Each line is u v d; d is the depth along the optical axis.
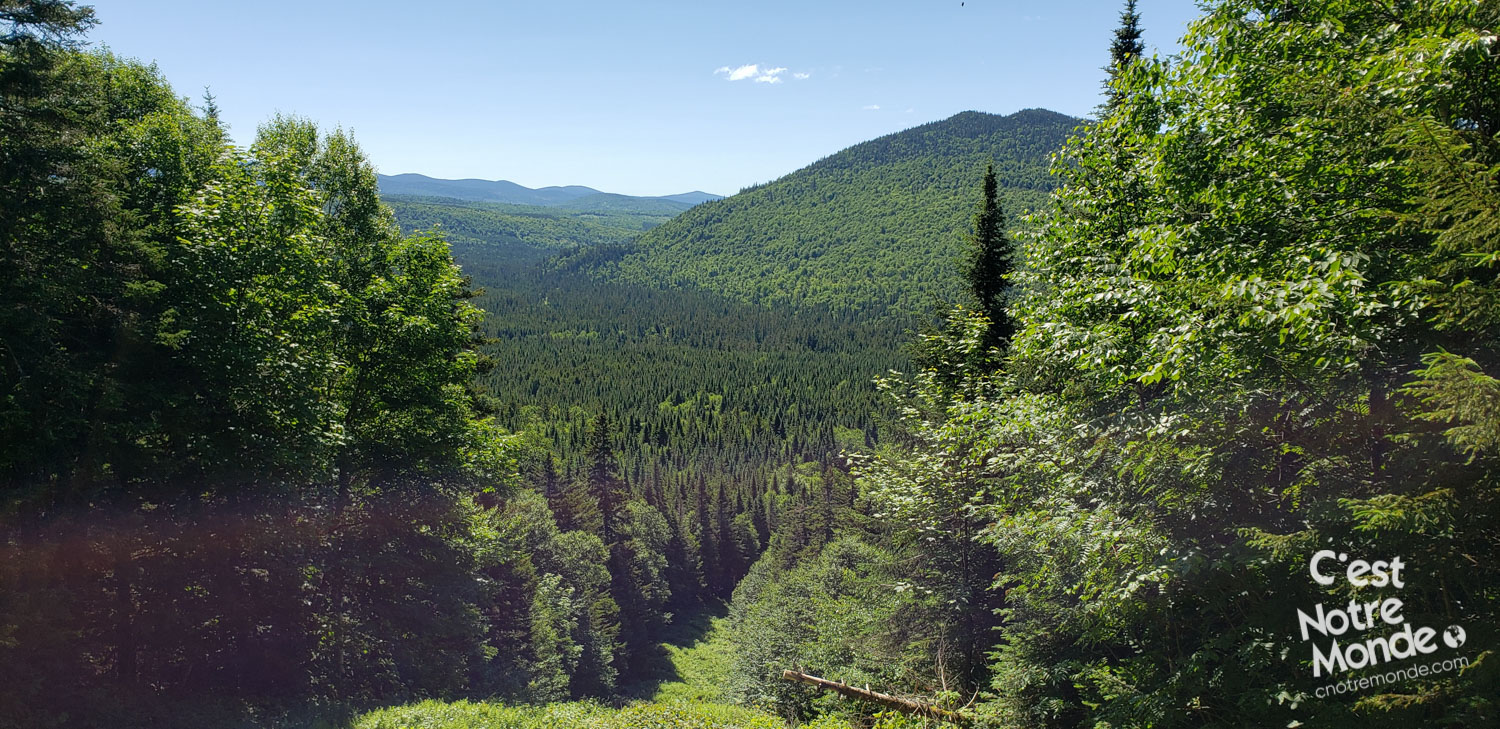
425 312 19.55
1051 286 12.38
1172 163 10.24
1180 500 7.35
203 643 14.59
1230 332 6.99
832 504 57.72
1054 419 9.79
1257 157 8.62
